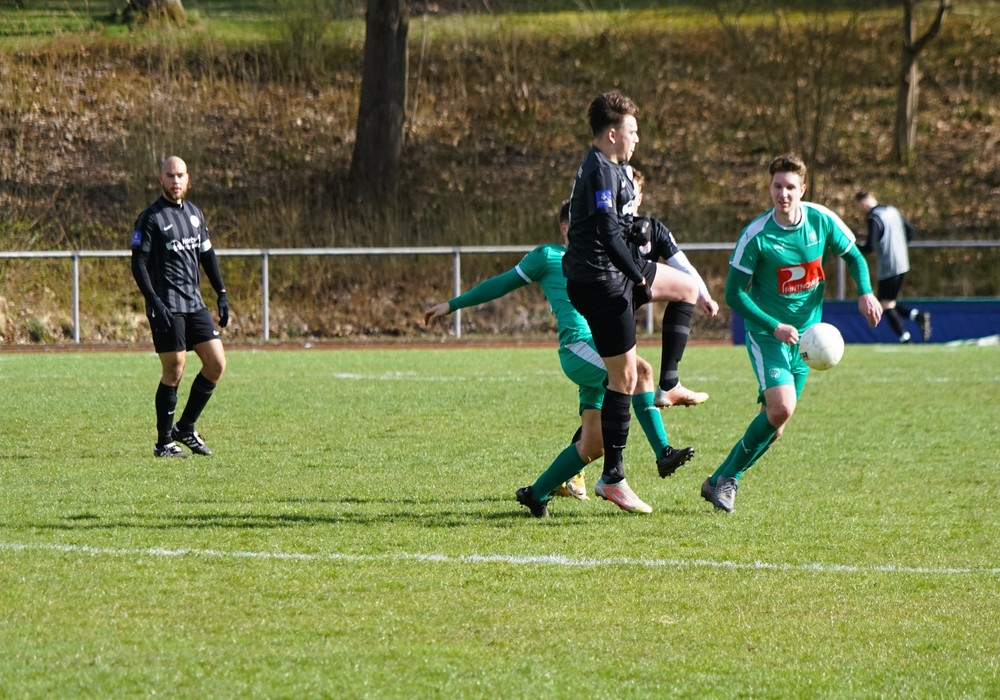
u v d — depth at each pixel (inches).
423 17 3164.4
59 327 2273.6
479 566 563.2
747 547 604.7
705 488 704.4
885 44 3395.7
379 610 490.6
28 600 498.3
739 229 2760.8
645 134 3090.6
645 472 837.8
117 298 2368.4
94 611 484.1
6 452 922.7
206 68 3201.3
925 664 431.2
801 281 682.8
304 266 2481.5
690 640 456.4
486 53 3336.6
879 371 1555.1
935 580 542.6
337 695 394.9
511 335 2425.0
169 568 553.3
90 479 800.9
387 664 425.1
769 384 673.0
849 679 415.5
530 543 612.7
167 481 794.2
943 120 3181.6
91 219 2637.8
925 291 2588.6
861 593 520.7
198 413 906.7
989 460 887.7
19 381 1459.2
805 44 3302.2
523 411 1170.6
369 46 2815.0
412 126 3097.9
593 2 3617.1
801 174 666.8
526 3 3617.1
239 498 733.3
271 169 2891.2
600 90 3260.3
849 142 3102.9
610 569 558.6
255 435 1013.2
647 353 1893.5
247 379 1491.1
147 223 884.6
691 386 1397.6
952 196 2888.8
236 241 2632.9
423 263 2519.7
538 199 2859.3
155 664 422.3
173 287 894.4
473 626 470.3
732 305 681.0
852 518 678.5
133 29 3329.2
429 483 791.7
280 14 3334.2
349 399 1269.7
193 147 2859.3
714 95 3240.7
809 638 460.1
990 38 3464.6
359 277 2482.8
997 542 618.5
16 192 2672.2
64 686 400.5
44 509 692.1
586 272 630.5
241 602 499.2
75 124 2925.7
